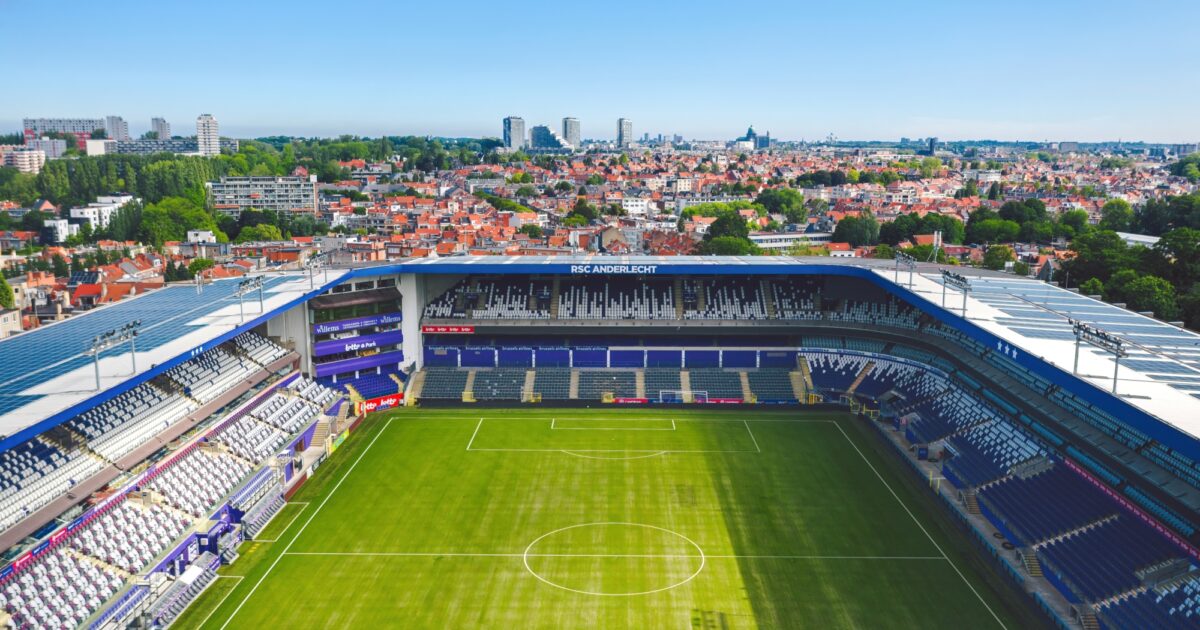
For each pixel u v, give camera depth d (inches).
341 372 4640.8
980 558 2883.9
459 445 4060.0
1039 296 4175.7
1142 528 2652.6
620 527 3134.8
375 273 4697.3
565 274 5280.5
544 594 2637.8
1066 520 2861.7
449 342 5118.1
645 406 4704.7
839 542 3006.9
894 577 2746.1
